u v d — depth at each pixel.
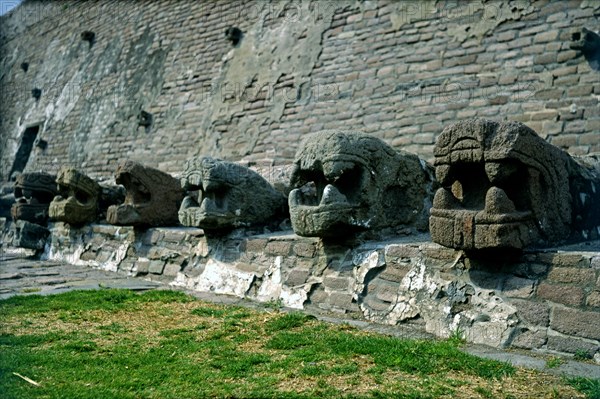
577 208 5.49
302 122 12.43
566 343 4.04
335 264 5.77
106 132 17.75
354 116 11.55
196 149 14.48
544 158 4.83
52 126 20.56
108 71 18.95
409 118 10.71
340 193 5.58
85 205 10.25
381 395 3.25
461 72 10.32
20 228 11.29
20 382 3.54
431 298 4.85
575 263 4.18
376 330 4.84
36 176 11.68
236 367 3.80
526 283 4.38
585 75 8.87
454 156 4.60
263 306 5.95
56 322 5.24
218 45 15.46
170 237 8.16
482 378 3.57
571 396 3.24
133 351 4.27
